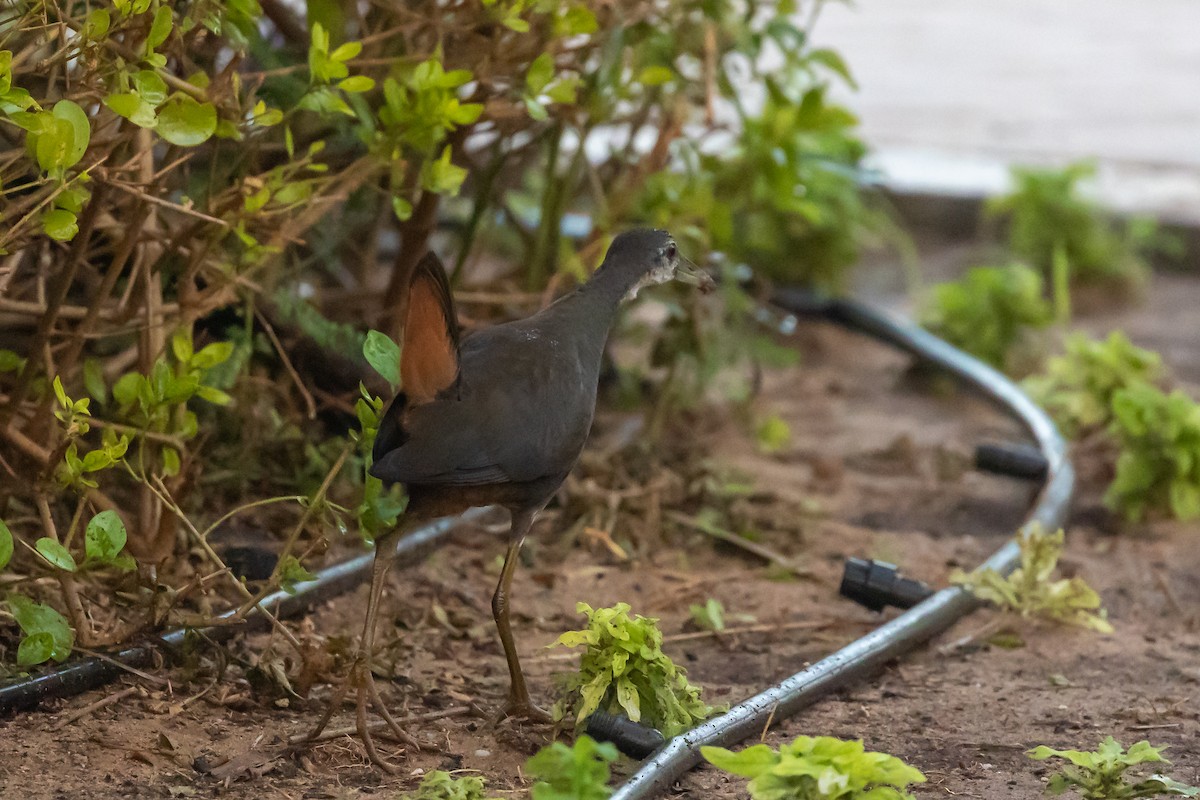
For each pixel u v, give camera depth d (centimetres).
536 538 1048
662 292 1223
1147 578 1040
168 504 768
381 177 1016
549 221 1197
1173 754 752
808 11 2859
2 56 667
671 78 1052
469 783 653
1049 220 1725
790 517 1120
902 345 1456
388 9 952
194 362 798
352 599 913
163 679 777
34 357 806
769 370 1480
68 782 673
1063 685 848
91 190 827
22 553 855
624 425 1248
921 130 2142
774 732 773
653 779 686
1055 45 2688
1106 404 1266
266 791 680
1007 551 1001
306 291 1112
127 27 736
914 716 798
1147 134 2147
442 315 650
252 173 991
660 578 1012
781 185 1257
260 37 966
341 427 1075
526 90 933
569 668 847
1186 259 1809
